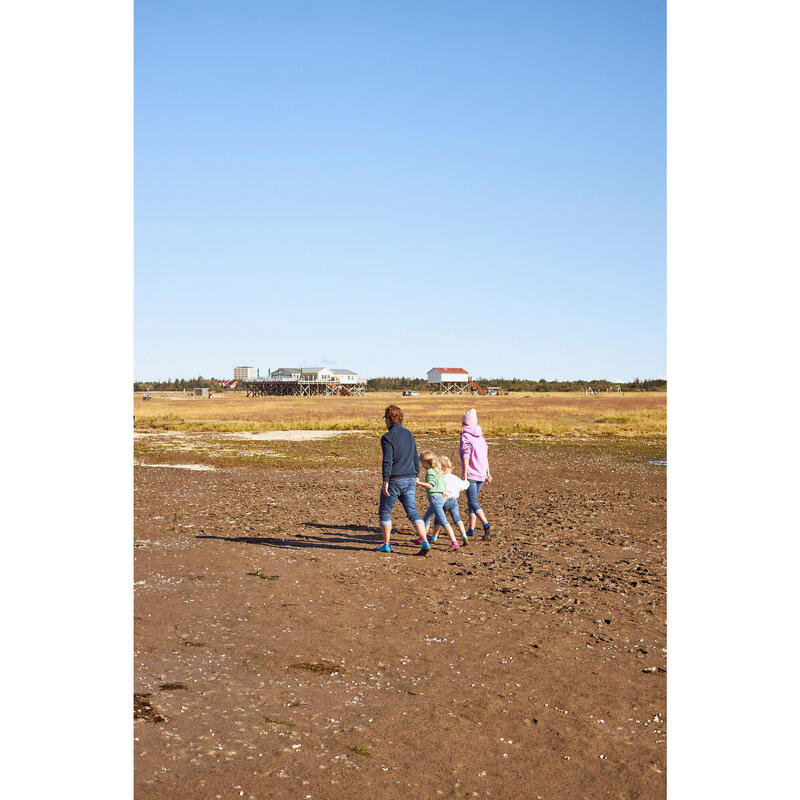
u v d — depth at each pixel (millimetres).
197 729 4488
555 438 37750
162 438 36500
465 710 4902
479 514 11852
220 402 93562
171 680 5344
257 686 5277
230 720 4648
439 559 10102
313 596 7910
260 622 6906
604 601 7867
